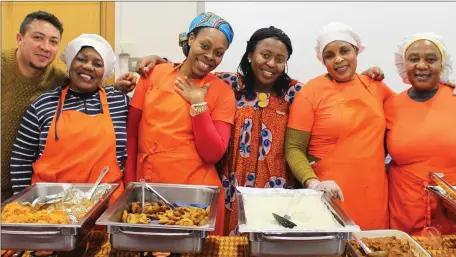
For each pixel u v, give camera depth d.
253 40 1.62
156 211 1.20
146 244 1.00
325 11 2.10
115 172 1.45
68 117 1.43
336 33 1.55
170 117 1.47
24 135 1.44
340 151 1.54
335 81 1.60
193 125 1.43
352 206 1.53
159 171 1.47
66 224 0.98
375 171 1.54
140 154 1.52
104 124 1.45
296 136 1.57
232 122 1.52
